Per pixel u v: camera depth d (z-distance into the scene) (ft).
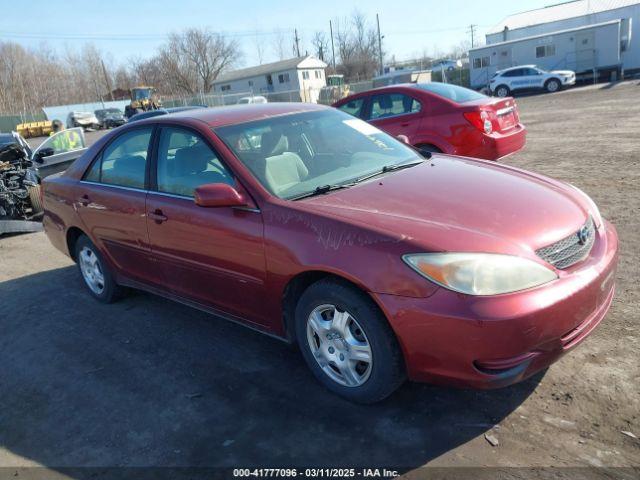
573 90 87.40
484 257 8.28
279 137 12.48
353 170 12.03
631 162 26.68
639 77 95.81
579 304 8.61
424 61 252.01
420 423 9.28
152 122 13.66
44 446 9.95
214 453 9.15
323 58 260.42
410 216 9.37
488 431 8.88
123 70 257.14
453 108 23.84
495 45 109.70
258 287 10.75
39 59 233.14
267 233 10.22
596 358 10.45
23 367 13.05
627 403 9.12
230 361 12.07
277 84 213.25
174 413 10.41
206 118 12.75
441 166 12.35
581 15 117.50
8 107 214.90
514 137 24.34
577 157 29.91
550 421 8.93
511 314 7.97
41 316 15.99
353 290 9.20
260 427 9.67
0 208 26.66
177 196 12.35
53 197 16.83
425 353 8.58
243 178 11.00
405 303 8.50
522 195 10.27
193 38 236.22
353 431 9.27
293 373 11.27
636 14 110.11
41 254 23.06
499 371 8.30
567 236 9.24
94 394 11.44
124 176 14.11
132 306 15.92
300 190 10.98
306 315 10.14
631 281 13.53
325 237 9.42
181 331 13.88
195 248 11.82
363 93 27.37
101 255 15.46
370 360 9.31
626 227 17.47
